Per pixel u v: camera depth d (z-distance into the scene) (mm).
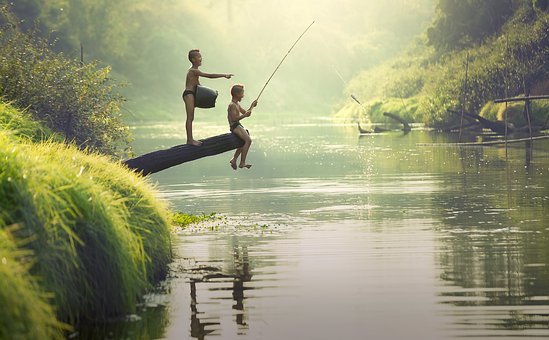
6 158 11078
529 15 74375
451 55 84250
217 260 15180
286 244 16625
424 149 42312
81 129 25812
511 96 59500
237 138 17641
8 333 8391
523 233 17250
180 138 60062
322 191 25812
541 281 12992
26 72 25016
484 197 23141
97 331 10914
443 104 64500
